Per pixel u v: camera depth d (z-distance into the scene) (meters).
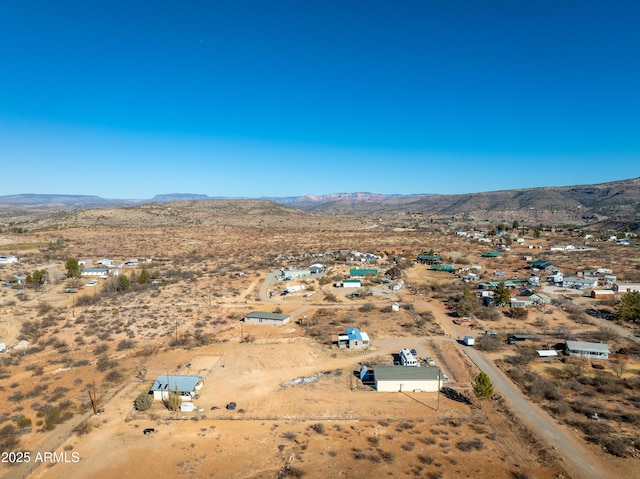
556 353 59.72
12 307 80.81
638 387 48.75
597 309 82.12
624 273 110.81
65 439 40.31
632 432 39.78
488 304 84.88
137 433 41.56
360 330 71.88
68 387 51.00
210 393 49.94
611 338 64.75
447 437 40.12
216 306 85.75
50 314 78.06
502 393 48.44
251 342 66.62
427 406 46.28
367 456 37.00
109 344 65.12
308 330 71.38
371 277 112.31
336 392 49.84
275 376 54.56
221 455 37.91
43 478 35.03
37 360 59.53
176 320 76.19
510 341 64.81
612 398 46.75
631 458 36.03
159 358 60.41
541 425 41.59
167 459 37.38
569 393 48.28
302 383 52.44
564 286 100.69
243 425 42.97
